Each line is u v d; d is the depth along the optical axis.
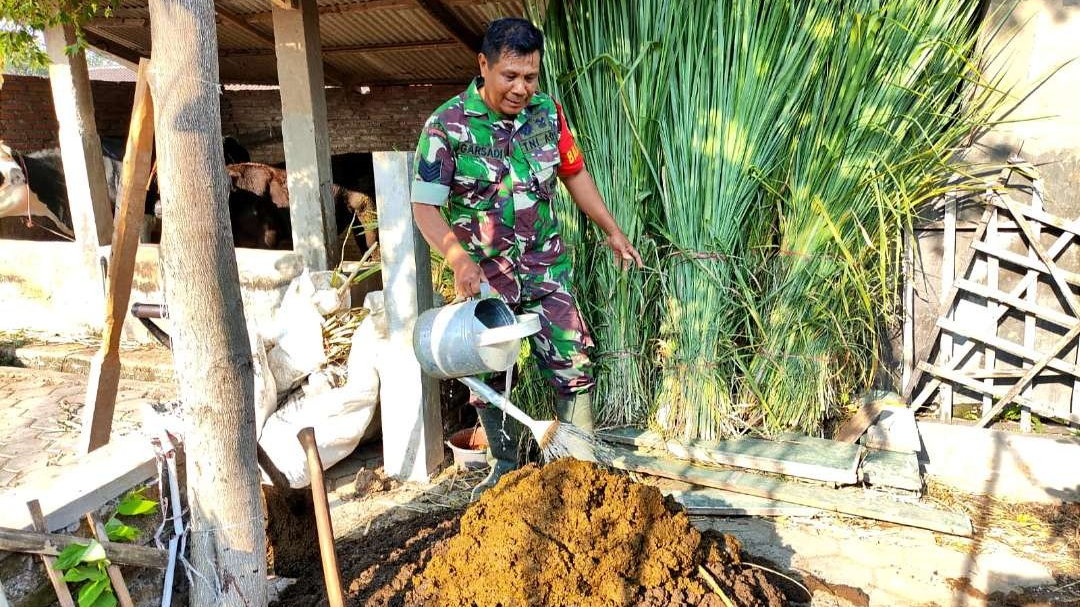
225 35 6.92
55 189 6.14
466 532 2.14
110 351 2.82
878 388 3.74
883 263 2.95
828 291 3.27
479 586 2.01
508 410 2.30
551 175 2.65
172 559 2.24
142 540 2.28
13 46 4.21
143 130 2.58
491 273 2.68
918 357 3.65
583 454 2.52
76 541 2.03
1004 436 3.34
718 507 2.92
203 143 1.81
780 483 3.01
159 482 2.33
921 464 3.45
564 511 2.09
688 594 2.04
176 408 2.52
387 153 3.01
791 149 3.16
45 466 3.19
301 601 2.31
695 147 3.11
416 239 3.08
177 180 1.81
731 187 3.10
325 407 3.06
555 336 2.79
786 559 2.66
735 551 2.29
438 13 5.56
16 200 5.54
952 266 3.51
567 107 3.37
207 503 2.03
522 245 2.67
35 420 3.73
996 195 3.39
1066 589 2.50
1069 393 3.46
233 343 1.96
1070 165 3.29
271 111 10.89
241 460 2.03
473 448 3.40
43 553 1.95
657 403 3.34
